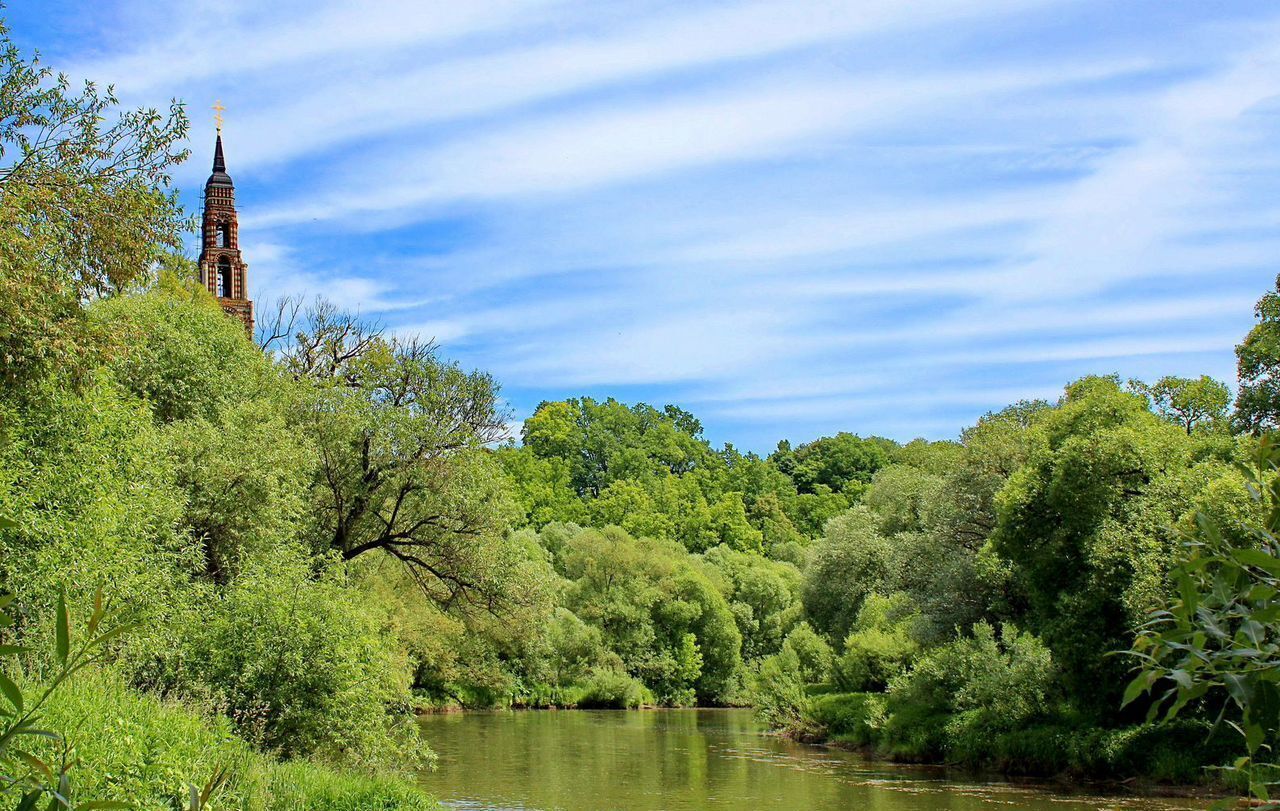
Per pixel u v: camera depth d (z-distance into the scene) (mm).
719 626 71562
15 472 16578
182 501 21375
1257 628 3104
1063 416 34281
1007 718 30938
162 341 28484
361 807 15523
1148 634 3324
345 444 31000
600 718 53969
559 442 128250
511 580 32844
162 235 16953
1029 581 31562
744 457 134125
